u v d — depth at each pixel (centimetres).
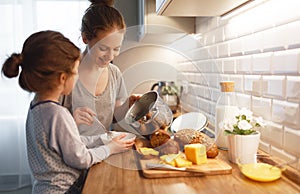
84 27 120
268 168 89
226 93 116
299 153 87
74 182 105
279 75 97
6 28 257
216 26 157
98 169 98
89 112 119
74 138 100
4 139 270
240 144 98
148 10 187
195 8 135
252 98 117
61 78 103
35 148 105
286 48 93
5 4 255
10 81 263
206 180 88
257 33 111
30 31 260
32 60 100
